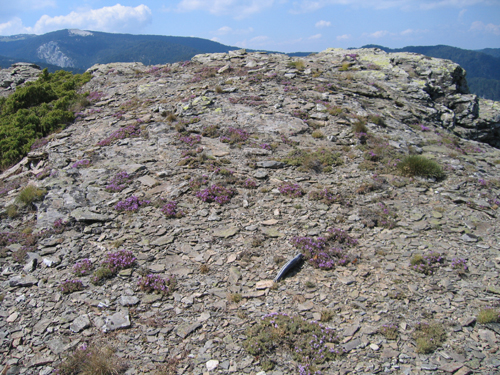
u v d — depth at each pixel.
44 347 7.51
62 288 9.21
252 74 29.38
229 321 8.18
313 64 33.81
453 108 29.70
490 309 8.02
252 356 7.14
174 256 10.59
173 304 8.75
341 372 6.66
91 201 13.44
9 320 8.31
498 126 29.03
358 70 32.28
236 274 9.79
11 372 6.91
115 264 10.07
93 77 34.28
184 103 23.11
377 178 15.20
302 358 6.99
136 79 31.89
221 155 16.80
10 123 23.81
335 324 7.97
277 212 12.77
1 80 38.12
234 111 21.69
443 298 8.69
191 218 12.45
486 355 6.86
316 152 17.38
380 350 7.16
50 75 37.06
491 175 16.92
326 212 12.81
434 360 6.82
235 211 12.87
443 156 18.58
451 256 10.38
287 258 10.34
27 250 10.98
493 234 11.53
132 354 7.27
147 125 20.66
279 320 7.94
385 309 8.38
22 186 15.87
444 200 13.83
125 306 8.68
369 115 22.00
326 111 21.84
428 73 31.83
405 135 20.80
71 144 19.66
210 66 33.00
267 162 16.11
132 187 14.29
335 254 10.55
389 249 10.84
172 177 14.95
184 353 7.29
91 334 7.82
